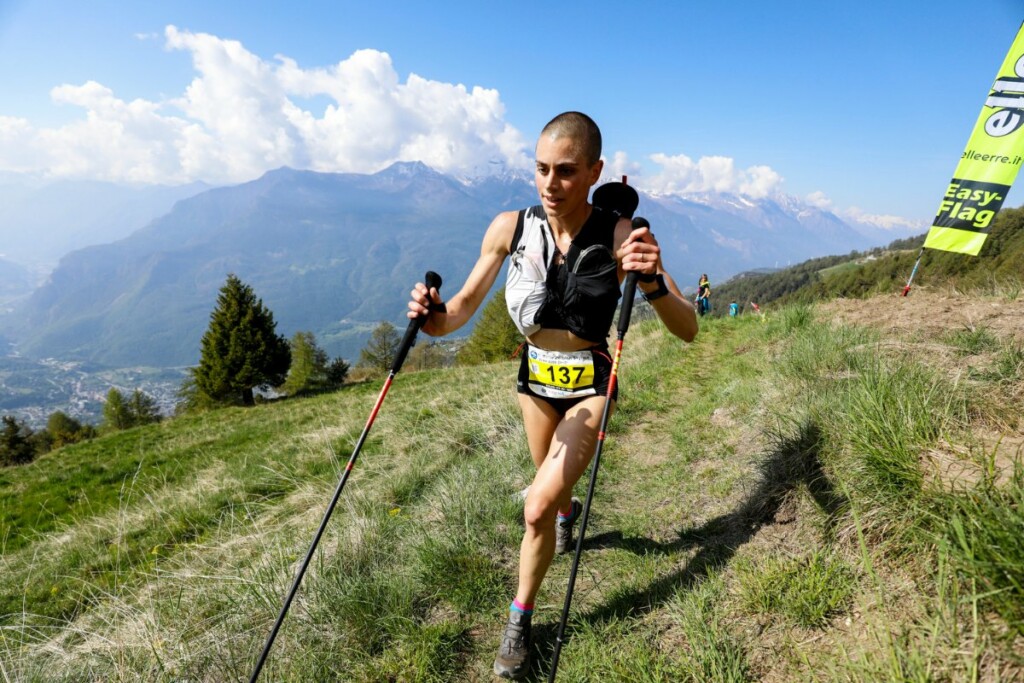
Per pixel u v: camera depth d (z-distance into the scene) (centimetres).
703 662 200
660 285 203
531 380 237
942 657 161
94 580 611
